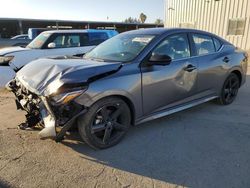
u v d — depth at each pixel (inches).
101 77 130.3
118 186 108.3
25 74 147.4
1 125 170.4
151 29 177.5
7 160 127.3
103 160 128.6
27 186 108.0
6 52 296.5
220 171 118.4
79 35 354.9
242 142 146.4
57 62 146.3
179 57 167.0
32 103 135.9
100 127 133.9
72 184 109.5
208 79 186.1
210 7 674.8
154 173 117.6
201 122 175.8
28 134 156.2
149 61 147.9
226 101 210.8
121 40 172.9
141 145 143.7
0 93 254.1
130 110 146.3
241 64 214.1
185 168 121.3
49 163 125.3
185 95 172.1
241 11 601.3
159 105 157.9
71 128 130.6
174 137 153.3
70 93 119.6
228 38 642.8
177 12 812.0
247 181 111.0
